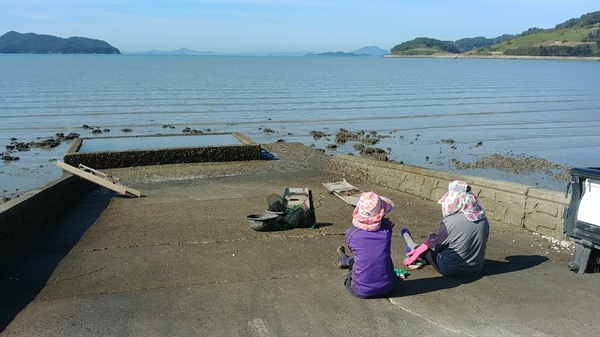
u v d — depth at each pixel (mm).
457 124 34094
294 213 7906
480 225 5582
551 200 7316
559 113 40875
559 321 4680
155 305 5031
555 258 6387
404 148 25109
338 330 4508
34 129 28422
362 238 5098
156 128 29438
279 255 6598
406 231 6453
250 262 6320
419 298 5180
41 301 5145
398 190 11445
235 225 8203
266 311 4891
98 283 5633
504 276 5777
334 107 42469
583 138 29031
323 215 8945
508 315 4801
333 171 14977
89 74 88812
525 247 6836
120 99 45438
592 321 4684
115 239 7422
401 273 5758
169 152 16219
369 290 5086
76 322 4660
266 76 91812
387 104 45625
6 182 16625
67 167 11367
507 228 7773
